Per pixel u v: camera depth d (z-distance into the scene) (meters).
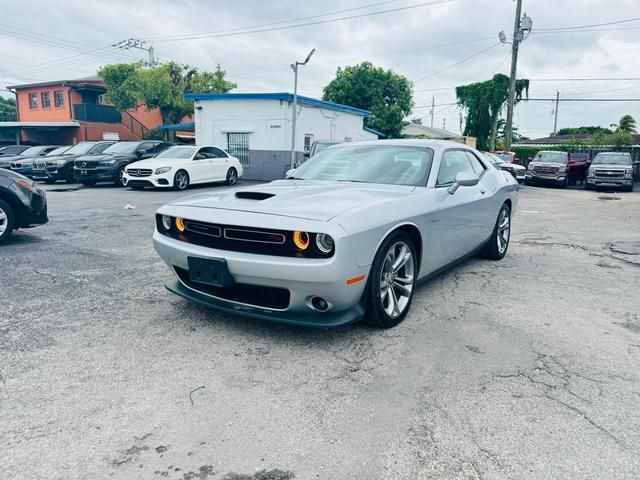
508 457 1.90
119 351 2.83
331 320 2.81
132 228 7.20
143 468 1.82
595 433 2.06
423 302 3.81
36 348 2.86
